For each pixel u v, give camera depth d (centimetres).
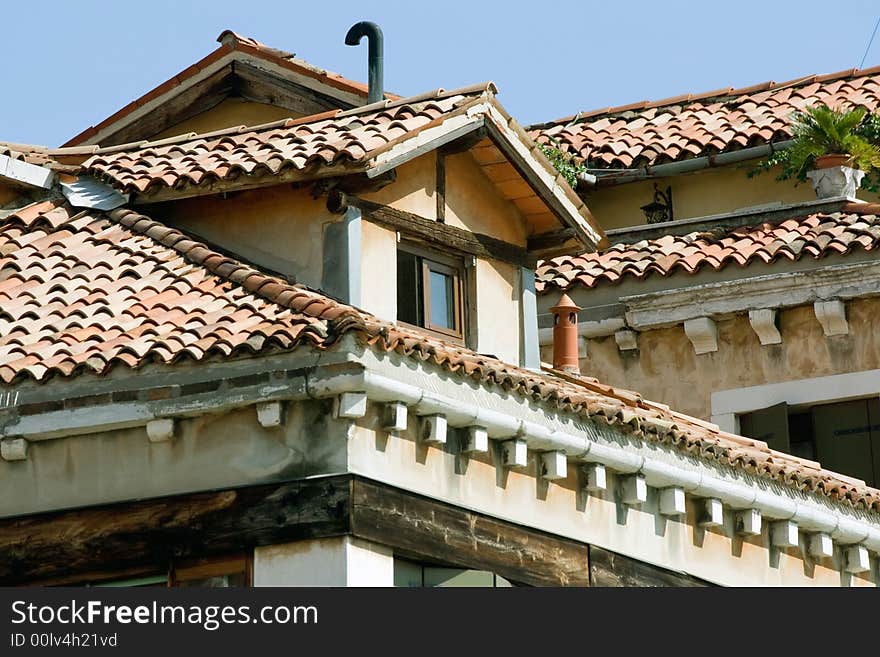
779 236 3022
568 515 2112
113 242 2183
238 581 1886
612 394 2434
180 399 1902
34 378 1928
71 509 1942
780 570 2378
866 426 2900
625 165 3275
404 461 1931
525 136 2325
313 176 2156
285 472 1884
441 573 1972
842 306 2906
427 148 2214
